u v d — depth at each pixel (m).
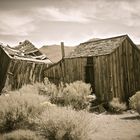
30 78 19.86
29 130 6.86
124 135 8.09
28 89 13.26
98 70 16.61
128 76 17.27
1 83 18.91
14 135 6.40
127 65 17.31
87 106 13.65
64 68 18.53
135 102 13.16
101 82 16.36
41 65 20.91
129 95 17.08
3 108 7.77
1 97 8.92
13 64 18.94
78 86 14.08
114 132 8.57
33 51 25.95
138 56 18.27
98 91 16.52
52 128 6.49
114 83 16.12
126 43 17.56
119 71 16.66
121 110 14.51
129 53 17.64
